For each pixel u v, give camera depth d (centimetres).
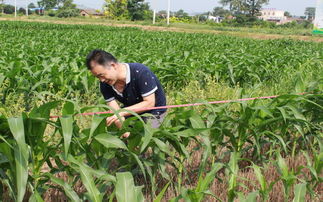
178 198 248
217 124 337
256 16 8500
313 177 330
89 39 1917
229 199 308
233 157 311
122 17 7562
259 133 356
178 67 822
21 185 212
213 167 281
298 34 4675
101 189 271
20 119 216
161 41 2033
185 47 1659
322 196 347
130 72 326
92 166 297
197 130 284
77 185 331
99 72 301
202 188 266
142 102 333
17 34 2128
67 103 255
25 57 873
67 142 227
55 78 644
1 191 268
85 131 271
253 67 941
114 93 348
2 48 1130
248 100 397
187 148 428
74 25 3931
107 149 292
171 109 509
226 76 905
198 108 529
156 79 344
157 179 359
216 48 1709
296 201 266
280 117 338
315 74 830
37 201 241
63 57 898
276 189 348
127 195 221
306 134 405
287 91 750
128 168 318
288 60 1117
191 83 708
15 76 616
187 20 7862
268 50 1600
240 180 360
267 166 378
